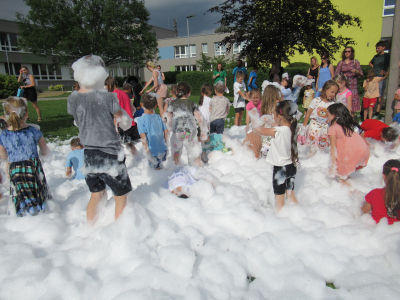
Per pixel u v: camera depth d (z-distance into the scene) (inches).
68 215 130.7
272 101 170.6
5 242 106.9
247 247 101.2
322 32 547.5
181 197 147.4
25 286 83.2
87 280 87.0
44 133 339.9
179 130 182.7
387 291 79.0
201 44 1846.7
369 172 175.0
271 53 547.2
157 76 332.2
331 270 91.7
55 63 1243.8
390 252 92.6
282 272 90.4
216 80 532.7
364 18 746.2
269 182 157.4
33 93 423.5
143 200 131.6
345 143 142.9
